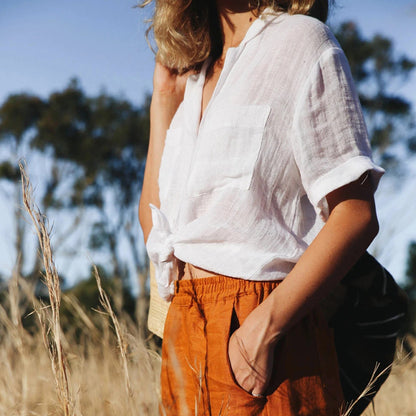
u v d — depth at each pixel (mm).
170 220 1206
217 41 1293
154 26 1338
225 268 1036
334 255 966
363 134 1039
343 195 999
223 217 1050
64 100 18078
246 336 967
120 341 1302
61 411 1346
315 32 1066
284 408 970
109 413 1440
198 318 1058
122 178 18188
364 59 15656
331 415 1000
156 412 1353
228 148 1054
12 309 1641
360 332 1159
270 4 1172
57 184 17828
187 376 1063
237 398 977
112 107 18406
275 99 1049
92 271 1324
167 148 1276
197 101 1223
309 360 1005
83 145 17953
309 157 1014
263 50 1090
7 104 17734
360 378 1160
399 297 1172
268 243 1033
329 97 1032
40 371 1659
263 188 1047
